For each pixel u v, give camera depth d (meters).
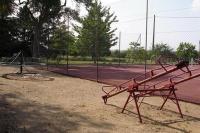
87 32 51.47
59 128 8.32
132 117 9.88
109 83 17.64
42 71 24.75
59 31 43.91
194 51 37.09
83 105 11.32
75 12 42.91
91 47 51.50
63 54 45.31
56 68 29.00
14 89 14.28
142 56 43.22
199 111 11.02
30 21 41.09
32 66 30.28
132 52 44.38
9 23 43.88
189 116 10.27
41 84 16.53
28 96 12.70
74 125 8.66
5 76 19.50
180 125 9.18
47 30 43.44
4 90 13.84
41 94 13.34
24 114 9.62
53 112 10.05
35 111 10.07
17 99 11.94
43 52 43.62
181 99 12.88
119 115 10.05
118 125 8.88
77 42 51.84
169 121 9.58
